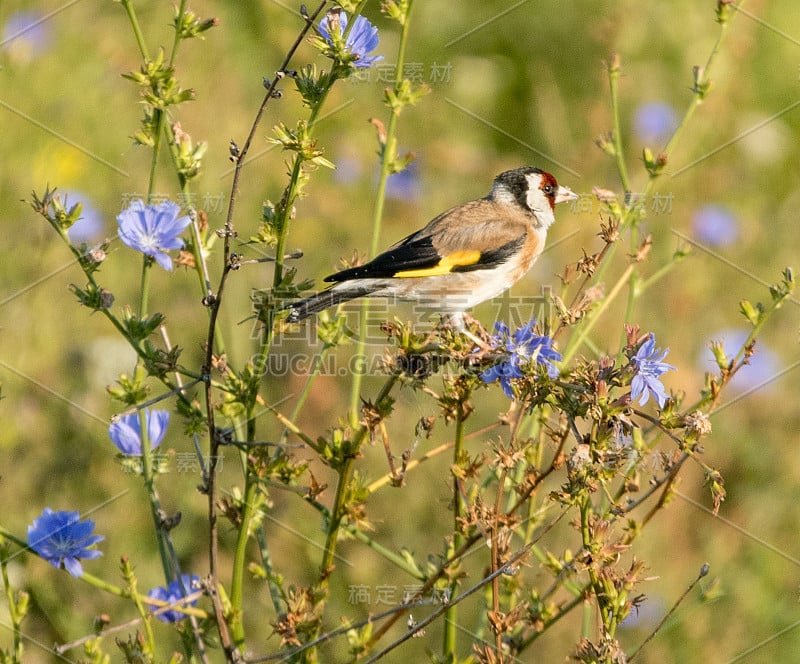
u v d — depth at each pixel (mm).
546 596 7344
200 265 6980
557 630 9289
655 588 9758
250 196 12656
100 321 11203
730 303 13250
